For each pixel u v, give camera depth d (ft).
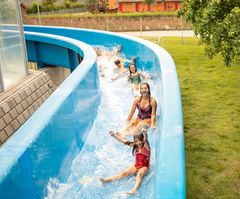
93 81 22.06
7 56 25.73
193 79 32.53
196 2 29.84
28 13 136.26
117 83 29.17
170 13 100.42
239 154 17.39
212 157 17.24
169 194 8.42
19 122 22.72
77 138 17.06
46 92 29.66
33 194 11.85
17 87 25.64
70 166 15.49
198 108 24.36
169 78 18.48
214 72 34.71
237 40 21.45
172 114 13.34
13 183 10.53
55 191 13.52
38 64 53.98
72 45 37.63
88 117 19.65
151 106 18.92
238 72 33.76
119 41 40.96
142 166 14.14
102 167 15.56
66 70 59.16
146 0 130.62
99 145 17.69
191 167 16.40
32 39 51.19
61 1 177.27
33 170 11.89
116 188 13.88
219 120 21.89
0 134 20.03
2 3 25.13
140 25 98.12
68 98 15.80
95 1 175.83
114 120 20.83
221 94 27.25
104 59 39.19
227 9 24.75
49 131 13.41
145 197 13.16
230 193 14.26
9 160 10.75
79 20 110.93
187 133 20.20
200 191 14.49
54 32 60.85
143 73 29.71
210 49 27.12
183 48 52.29
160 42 61.05
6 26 25.63
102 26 108.68
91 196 13.50
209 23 25.67
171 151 10.48
